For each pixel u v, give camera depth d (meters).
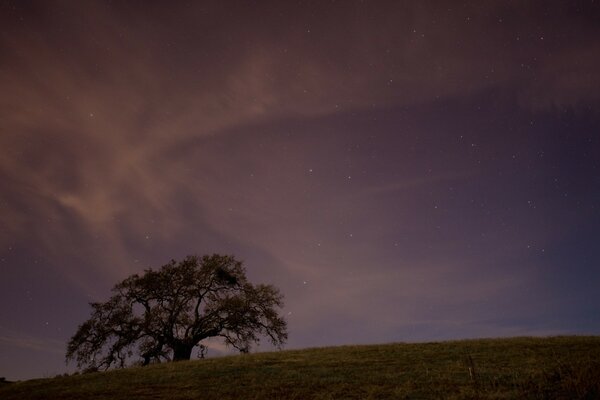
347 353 24.06
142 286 35.59
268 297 37.09
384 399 14.73
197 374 20.16
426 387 15.80
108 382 19.66
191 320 35.12
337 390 16.09
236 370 20.56
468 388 15.28
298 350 27.05
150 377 20.17
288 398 15.46
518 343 23.39
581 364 17.25
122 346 33.47
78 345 33.56
